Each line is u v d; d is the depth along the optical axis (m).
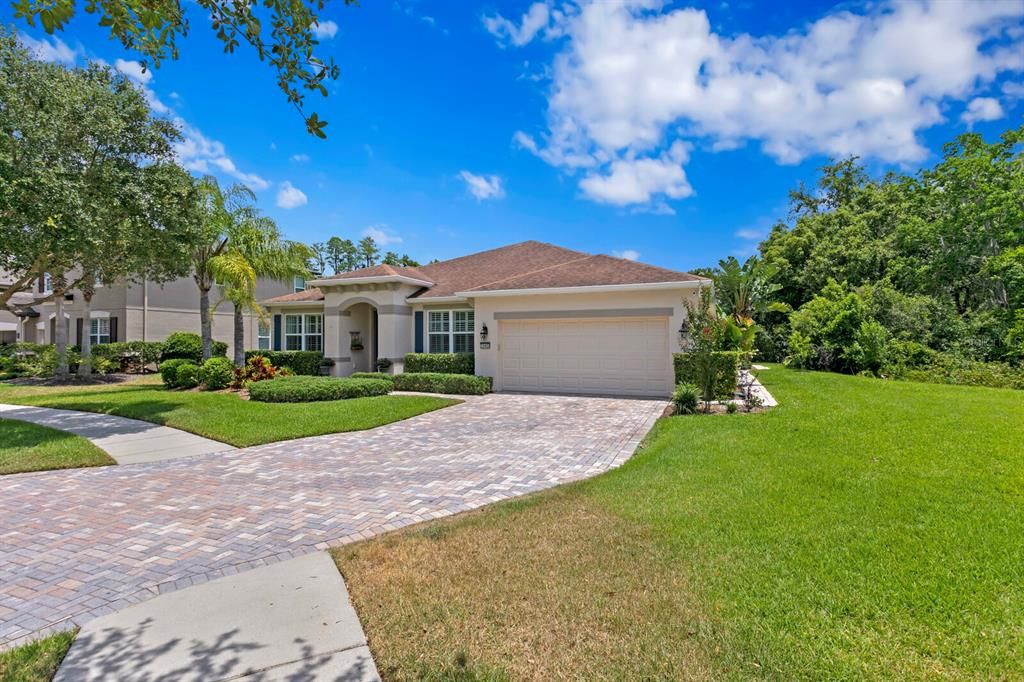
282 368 19.45
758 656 3.05
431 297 19.16
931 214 26.97
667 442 8.91
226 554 4.76
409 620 3.56
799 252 32.16
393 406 13.39
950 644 3.12
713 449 8.13
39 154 10.23
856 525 4.97
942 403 11.69
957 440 7.96
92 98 11.59
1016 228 22.75
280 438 10.03
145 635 3.44
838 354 21.34
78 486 7.05
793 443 8.23
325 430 10.62
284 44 3.80
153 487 6.96
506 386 17.66
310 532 5.27
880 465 6.88
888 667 2.93
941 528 4.84
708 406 12.30
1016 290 21.92
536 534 5.04
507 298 17.39
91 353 23.72
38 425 11.45
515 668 3.02
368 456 8.61
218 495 6.57
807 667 2.94
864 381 16.97
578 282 16.50
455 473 7.47
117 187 11.34
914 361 19.88
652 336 15.91
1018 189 22.16
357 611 3.71
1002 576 3.92
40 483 7.23
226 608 3.78
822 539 4.68
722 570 4.16
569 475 7.28
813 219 33.94
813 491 5.96
